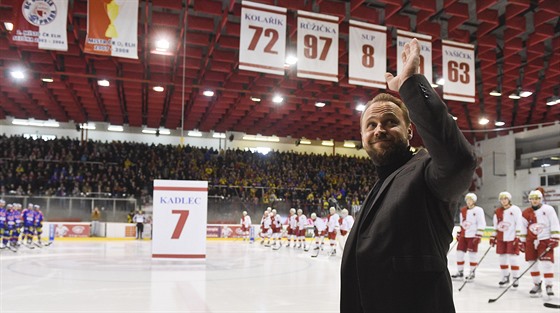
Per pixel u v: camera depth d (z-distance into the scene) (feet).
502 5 43.06
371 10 42.09
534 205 27.61
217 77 63.77
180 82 65.72
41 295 24.67
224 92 71.00
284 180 102.58
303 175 105.91
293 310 21.25
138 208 81.30
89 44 33.81
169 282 29.96
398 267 4.24
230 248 65.98
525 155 92.27
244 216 78.48
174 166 98.07
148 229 81.05
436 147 4.00
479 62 55.83
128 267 38.34
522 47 48.14
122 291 26.12
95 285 28.35
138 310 20.86
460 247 34.24
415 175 4.45
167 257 39.17
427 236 4.29
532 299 25.79
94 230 77.92
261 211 86.02
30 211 59.36
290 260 47.91
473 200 33.53
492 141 96.78
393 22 43.14
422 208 4.34
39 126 97.09
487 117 82.12
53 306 21.63
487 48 49.16
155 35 47.80
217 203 84.99
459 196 4.28
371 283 4.38
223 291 26.53
